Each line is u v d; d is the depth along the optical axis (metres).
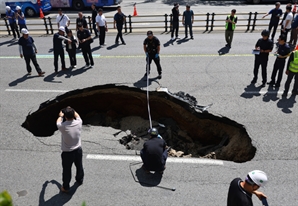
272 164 6.27
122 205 5.39
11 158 6.68
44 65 12.09
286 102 8.58
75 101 9.86
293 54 8.31
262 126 7.51
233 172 6.12
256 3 24.84
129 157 6.67
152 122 9.65
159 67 10.09
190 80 10.11
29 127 8.38
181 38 15.17
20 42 10.41
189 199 5.48
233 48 13.31
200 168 6.27
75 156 5.36
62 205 5.43
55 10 24.30
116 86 9.74
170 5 25.25
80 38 11.10
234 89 9.43
